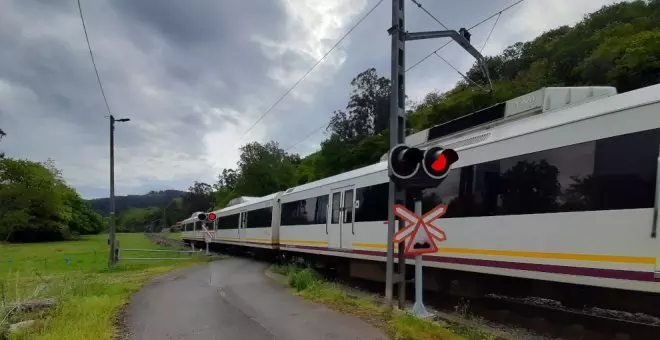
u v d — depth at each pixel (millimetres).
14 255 32000
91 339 5984
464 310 8484
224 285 11992
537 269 6914
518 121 7949
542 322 7812
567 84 35500
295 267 15234
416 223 7410
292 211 17625
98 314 7496
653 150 5543
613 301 6406
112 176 19875
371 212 11750
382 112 53781
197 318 7586
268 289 11031
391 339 5945
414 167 7277
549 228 6773
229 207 31594
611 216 5891
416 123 43031
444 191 9117
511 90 36250
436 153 7133
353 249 12469
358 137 53656
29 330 6383
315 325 6855
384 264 11453
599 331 6941
